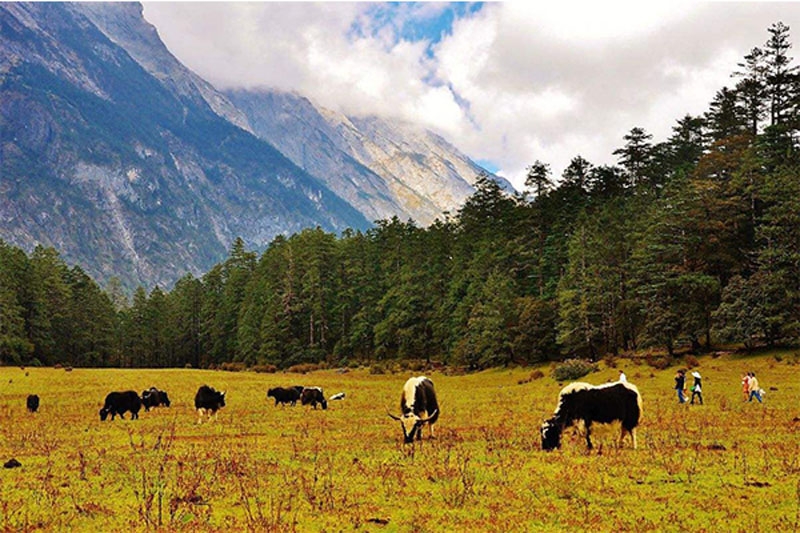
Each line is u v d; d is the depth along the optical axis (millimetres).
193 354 120750
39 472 14680
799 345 49750
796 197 52906
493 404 36250
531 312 70750
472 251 90625
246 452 17734
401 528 10023
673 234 61188
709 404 31766
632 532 9719
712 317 54562
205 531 9766
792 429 21281
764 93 73812
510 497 11812
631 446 17781
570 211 82500
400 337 85875
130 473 14523
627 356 60219
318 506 11250
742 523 10047
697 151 86500
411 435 19109
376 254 102250
